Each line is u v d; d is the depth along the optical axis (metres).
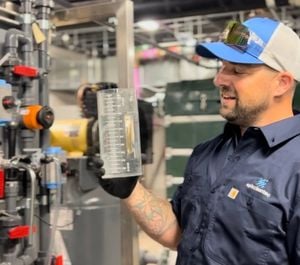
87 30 3.37
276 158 1.12
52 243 1.45
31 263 1.37
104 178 1.35
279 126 1.16
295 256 1.03
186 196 1.28
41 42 1.44
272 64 1.13
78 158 2.01
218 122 3.24
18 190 1.33
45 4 1.46
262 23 1.18
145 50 4.64
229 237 1.11
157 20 2.52
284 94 1.18
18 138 1.37
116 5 1.79
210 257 1.12
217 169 1.24
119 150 1.36
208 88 3.27
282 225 1.05
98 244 2.19
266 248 1.06
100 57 4.75
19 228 1.27
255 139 1.18
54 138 2.11
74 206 2.08
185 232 1.22
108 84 2.20
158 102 3.64
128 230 1.84
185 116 3.36
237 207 1.11
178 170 3.39
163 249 2.45
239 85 1.15
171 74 4.62
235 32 1.16
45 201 1.42
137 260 1.88
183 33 3.55
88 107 2.19
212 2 2.25
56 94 4.17
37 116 1.33
